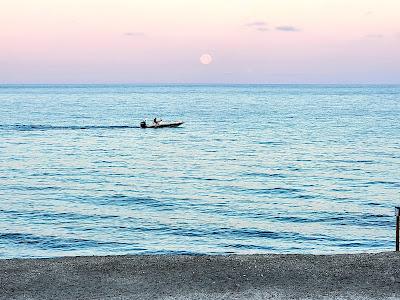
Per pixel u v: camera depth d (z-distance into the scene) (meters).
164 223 29.95
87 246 25.31
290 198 37.34
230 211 33.19
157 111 142.00
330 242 26.11
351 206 34.59
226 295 8.12
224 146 70.38
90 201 36.25
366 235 27.47
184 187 41.88
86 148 68.12
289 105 180.50
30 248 24.89
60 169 51.03
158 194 38.84
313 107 166.75
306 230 28.52
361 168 51.00
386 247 25.09
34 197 37.56
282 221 30.56
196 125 100.94
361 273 9.07
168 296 8.07
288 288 8.42
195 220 30.77
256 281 8.72
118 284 8.56
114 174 48.28
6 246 25.19
